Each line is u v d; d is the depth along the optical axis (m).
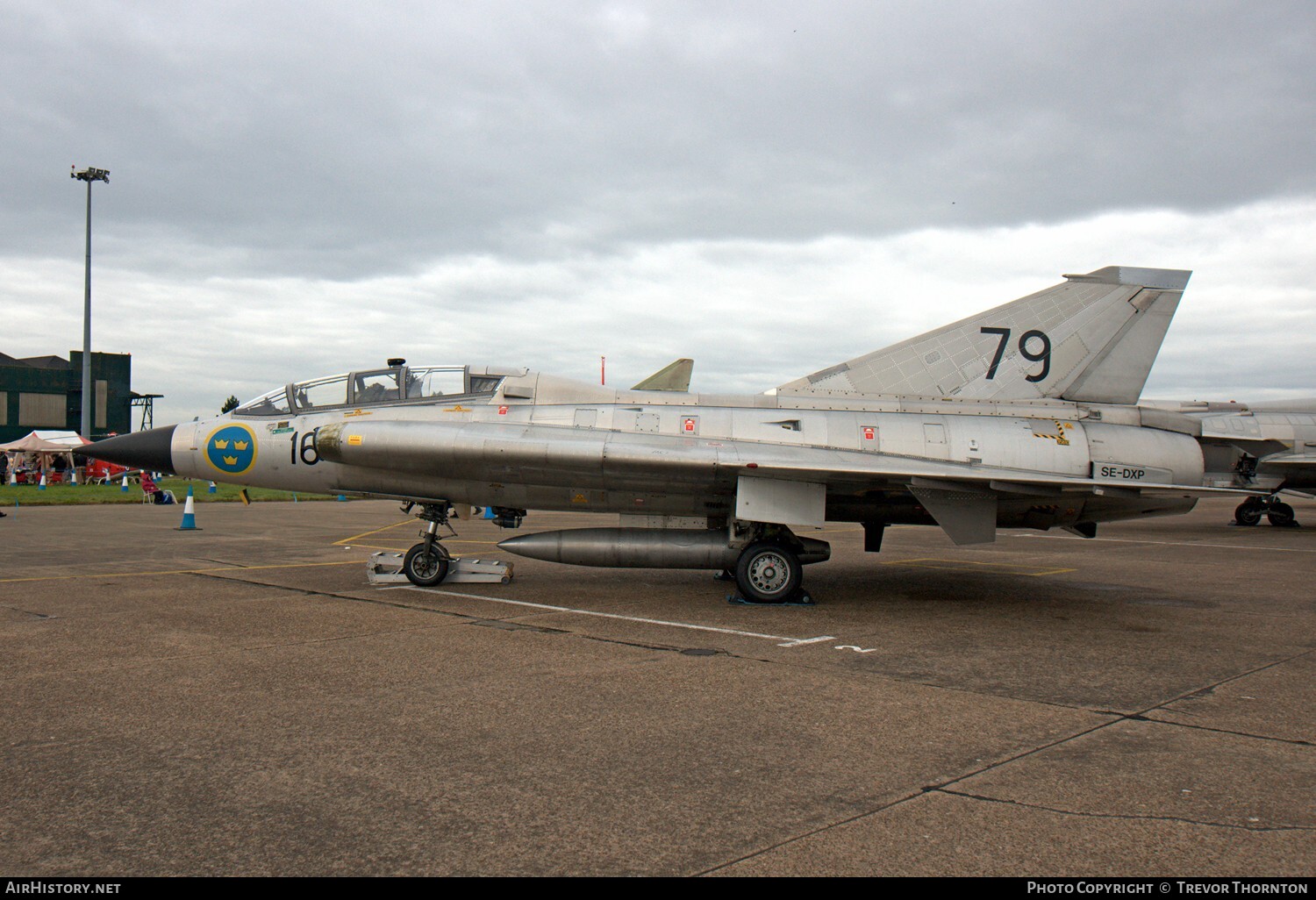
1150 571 12.80
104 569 11.95
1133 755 4.43
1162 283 10.73
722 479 9.48
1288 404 23.56
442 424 9.86
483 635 7.39
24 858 3.19
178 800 3.73
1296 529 21.70
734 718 5.02
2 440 68.00
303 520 22.72
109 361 71.06
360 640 7.13
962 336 10.79
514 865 3.15
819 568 13.11
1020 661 6.62
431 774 4.07
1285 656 6.90
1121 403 10.81
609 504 10.41
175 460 11.02
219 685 5.66
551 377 10.81
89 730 4.70
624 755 4.36
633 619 8.25
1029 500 10.11
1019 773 4.16
